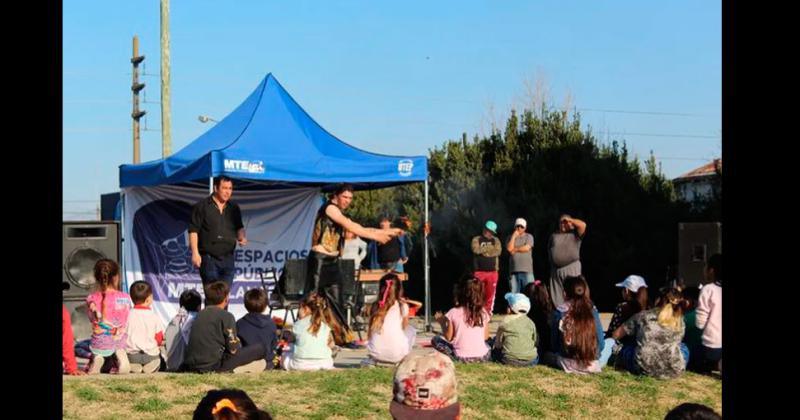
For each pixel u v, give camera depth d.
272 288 14.80
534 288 10.41
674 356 9.52
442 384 3.62
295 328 9.27
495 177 22.94
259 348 8.91
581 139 22.39
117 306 8.88
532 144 22.91
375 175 13.02
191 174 12.10
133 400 7.55
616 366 9.98
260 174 11.92
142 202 14.32
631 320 9.88
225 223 10.84
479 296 9.91
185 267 14.42
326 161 12.55
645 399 8.94
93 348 8.81
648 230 21.11
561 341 9.68
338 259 10.85
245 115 13.13
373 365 9.59
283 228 15.00
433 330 14.90
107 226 11.11
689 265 13.03
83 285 10.98
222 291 8.84
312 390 8.23
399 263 14.95
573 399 8.84
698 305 10.01
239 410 3.33
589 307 9.62
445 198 23.31
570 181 21.78
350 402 7.96
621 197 21.20
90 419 7.00
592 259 21.00
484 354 9.87
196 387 7.99
